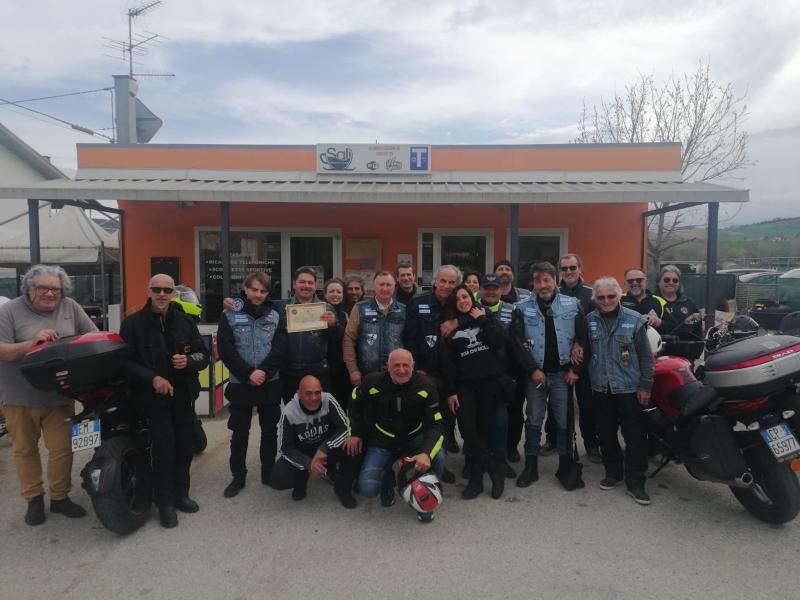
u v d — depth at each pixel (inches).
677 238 783.7
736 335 156.8
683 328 189.3
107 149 378.6
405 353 148.3
